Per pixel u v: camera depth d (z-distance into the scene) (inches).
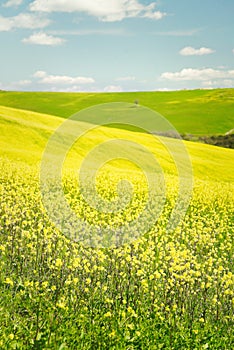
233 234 683.4
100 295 374.6
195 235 597.9
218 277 406.9
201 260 501.4
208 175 1892.2
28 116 2215.8
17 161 1434.5
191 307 367.2
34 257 440.8
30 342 299.0
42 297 349.7
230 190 1363.2
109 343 310.0
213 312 370.9
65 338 305.9
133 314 327.9
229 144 3058.6
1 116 2030.0
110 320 332.5
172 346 319.6
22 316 339.6
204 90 6289.4
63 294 366.0
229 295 396.8
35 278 397.4
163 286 402.9
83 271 400.8
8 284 379.2
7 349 288.0
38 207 697.0
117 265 418.3
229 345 330.6
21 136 1838.1
